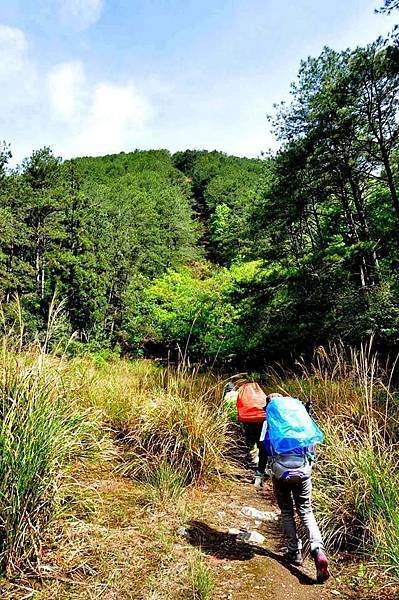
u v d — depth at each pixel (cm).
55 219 2947
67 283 2683
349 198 1909
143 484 478
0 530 301
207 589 305
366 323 1306
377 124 1545
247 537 410
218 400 706
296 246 2109
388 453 454
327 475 460
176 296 2591
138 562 333
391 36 1411
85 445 472
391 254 1597
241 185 8975
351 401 619
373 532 373
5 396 344
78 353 925
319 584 346
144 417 576
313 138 1587
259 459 567
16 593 278
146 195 7681
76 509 379
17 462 309
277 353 1753
